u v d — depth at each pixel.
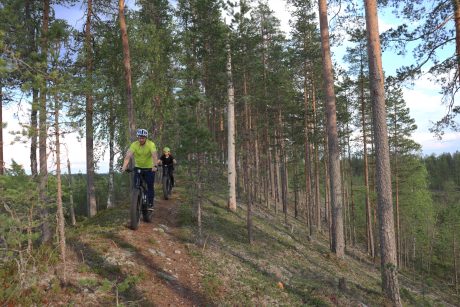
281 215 28.64
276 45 24.05
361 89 25.59
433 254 44.72
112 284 4.98
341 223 14.64
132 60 15.78
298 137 26.30
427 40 10.79
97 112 14.17
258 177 29.69
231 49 14.79
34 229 5.41
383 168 9.17
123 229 8.80
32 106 4.98
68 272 5.70
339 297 9.02
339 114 25.72
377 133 9.27
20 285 4.58
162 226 10.09
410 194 37.50
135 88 15.58
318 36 21.80
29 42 10.18
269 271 9.97
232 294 7.24
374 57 9.29
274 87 24.00
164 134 16.94
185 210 12.68
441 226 43.28
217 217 15.40
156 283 6.50
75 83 5.61
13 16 9.39
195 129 9.66
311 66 23.77
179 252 8.51
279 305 7.41
